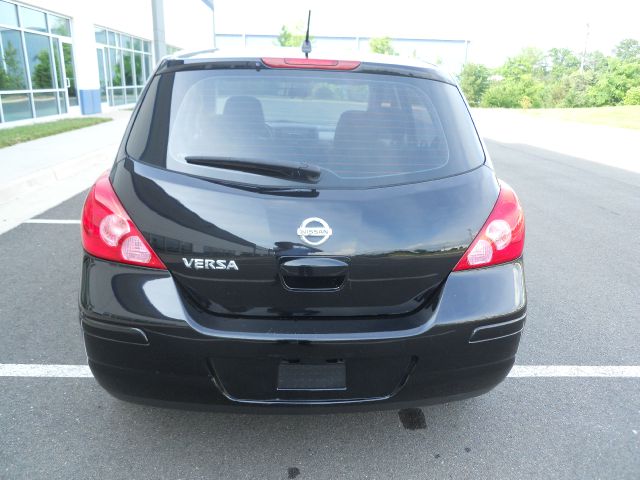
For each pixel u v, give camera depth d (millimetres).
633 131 21547
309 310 2041
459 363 2141
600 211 7656
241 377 2049
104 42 21766
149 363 2043
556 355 3422
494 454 2469
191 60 2320
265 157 2117
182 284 2027
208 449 2438
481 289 2123
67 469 2283
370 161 2139
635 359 3391
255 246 1977
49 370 3039
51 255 4945
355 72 2326
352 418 2703
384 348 2029
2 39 14445
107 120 17062
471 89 64875
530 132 21031
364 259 2010
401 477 2307
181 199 2012
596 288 4629
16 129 13492
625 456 2477
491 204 2182
